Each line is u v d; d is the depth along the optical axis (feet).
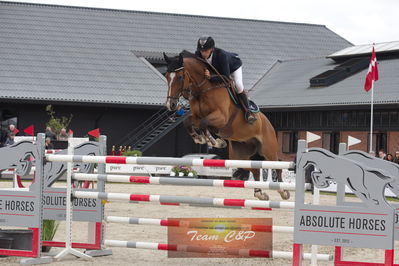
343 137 96.27
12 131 77.92
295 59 123.24
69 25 118.83
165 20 127.65
